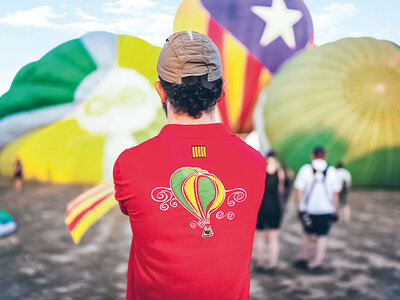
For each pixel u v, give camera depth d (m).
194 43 0.70
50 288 3.31
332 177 3.39
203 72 0.70
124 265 3.87
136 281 0.74
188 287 0.69
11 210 6.39
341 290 3.24
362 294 3.17
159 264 0.69
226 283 0.70
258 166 0.74
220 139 0.73
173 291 0.69
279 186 3.47
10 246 4.41
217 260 0.69
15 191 7.76
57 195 7.58
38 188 8.05
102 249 4.38
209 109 0.75
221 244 0.70
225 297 0.71
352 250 4.29
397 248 4.38
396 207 6.59
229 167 0.71
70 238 4.80
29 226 5.38
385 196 7.46
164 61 0.71
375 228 5.25
